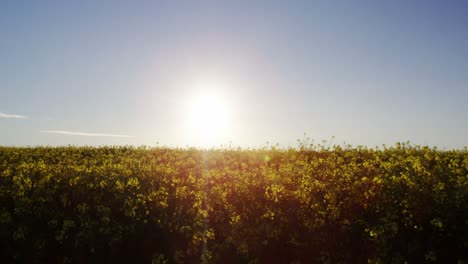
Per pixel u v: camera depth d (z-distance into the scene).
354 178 8.02
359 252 6.89
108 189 8.42
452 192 6.62
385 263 6.48
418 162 8.33
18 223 7.69
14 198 8.06
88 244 7.57
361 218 6.92
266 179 8.88
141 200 7.96
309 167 9.92
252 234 7.76
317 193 7.73
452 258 6.28
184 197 8.54
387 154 12.04
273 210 7.69
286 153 14.21
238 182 9.01
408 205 6.55
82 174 9.49
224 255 7.98
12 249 7.63
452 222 6.29
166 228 7.87
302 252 7.41
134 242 7.73
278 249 7.62
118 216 7.85
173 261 7.73
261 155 14.70
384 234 6.50
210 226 8.26
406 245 6.47
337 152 13.03
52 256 7.72
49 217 7.88
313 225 7.18
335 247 7.07
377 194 7.00
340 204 7.21
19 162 14.09
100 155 17.33
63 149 19.64
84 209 7.60
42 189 8.33
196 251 7.98
